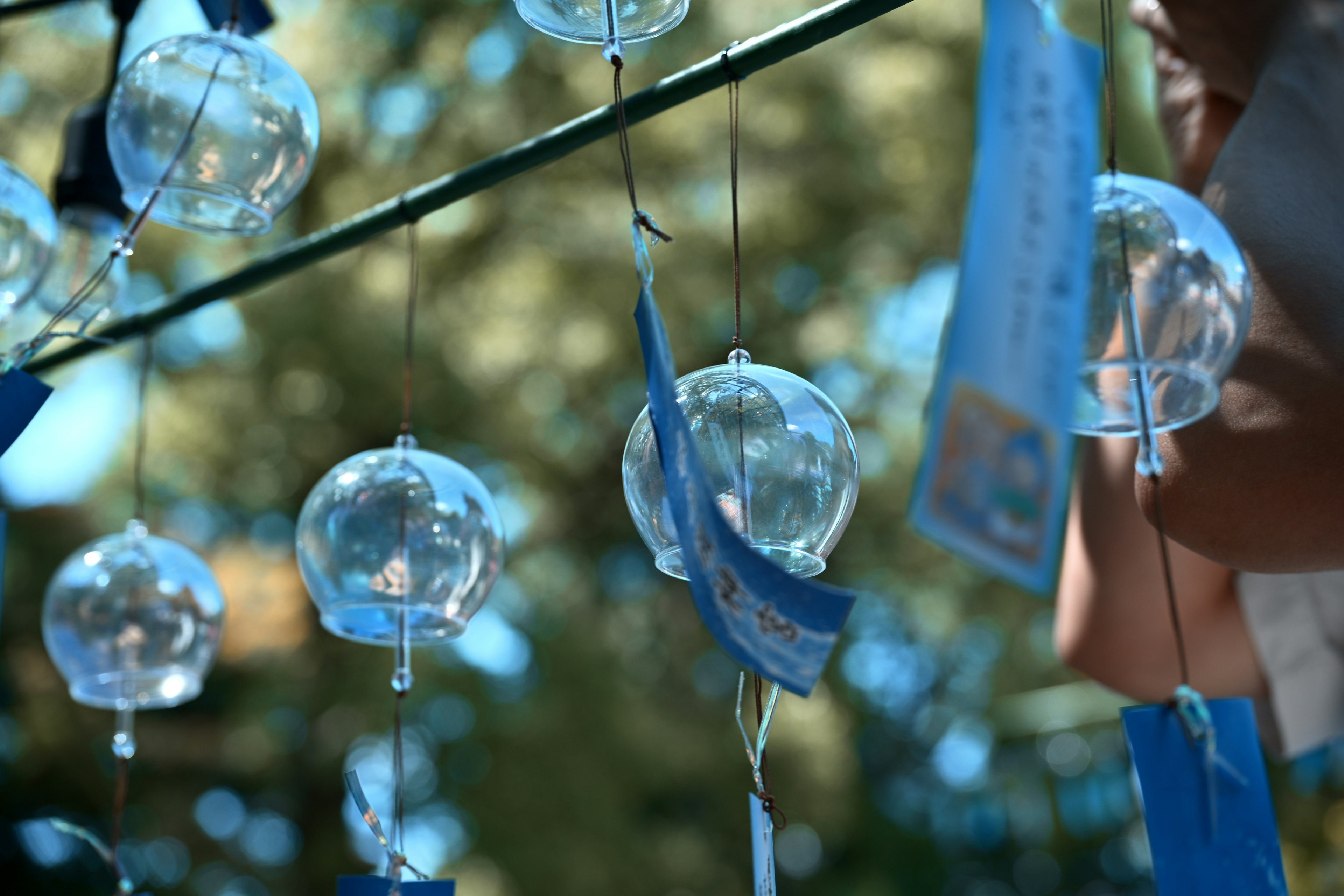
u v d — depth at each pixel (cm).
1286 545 94
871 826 898
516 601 682
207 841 752
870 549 776
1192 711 90
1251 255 98
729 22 664
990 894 1055
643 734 648
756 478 97
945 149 699
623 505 750
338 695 653
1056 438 62
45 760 697
